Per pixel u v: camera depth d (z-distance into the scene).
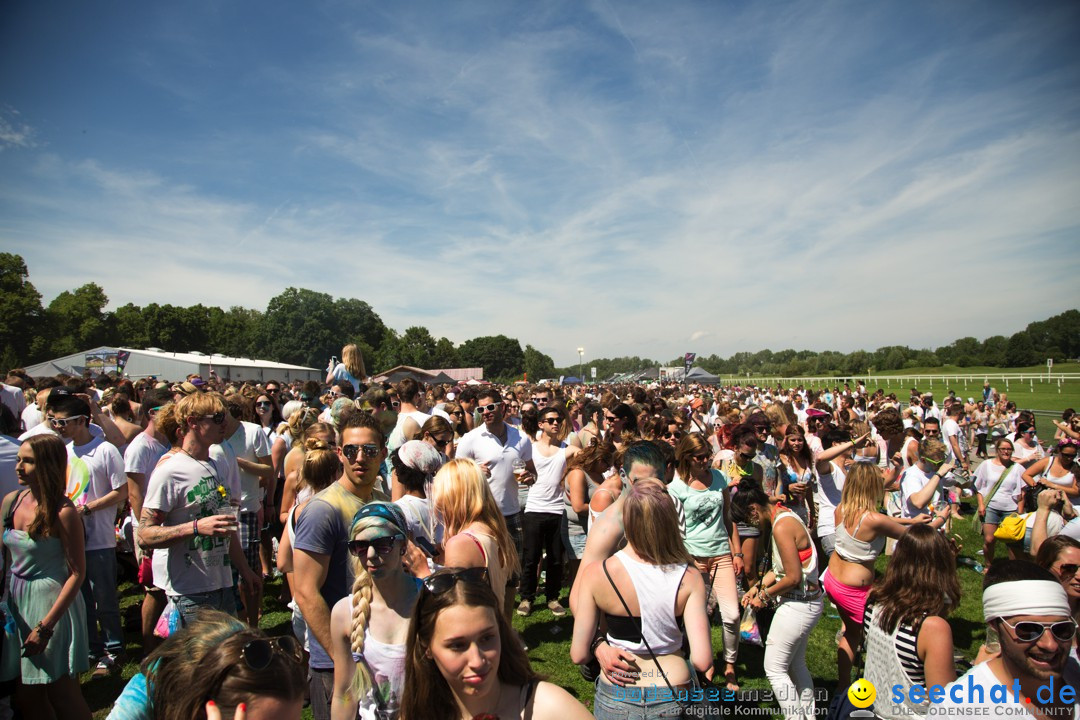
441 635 1.96
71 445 5.17
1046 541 3.54
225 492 4.15
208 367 38.47
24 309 63.56
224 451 4.67
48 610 3.57
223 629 1.87
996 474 8.74
